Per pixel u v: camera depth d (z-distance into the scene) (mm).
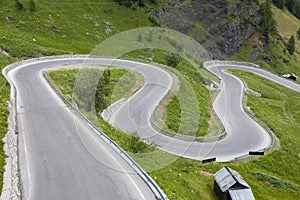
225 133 36594
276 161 32062
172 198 16531
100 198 15062
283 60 146500
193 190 20219
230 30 133875
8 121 22234
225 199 20859
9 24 72750
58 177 16641
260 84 73875
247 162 30266
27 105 28562
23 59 50875
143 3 109625
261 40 146750
